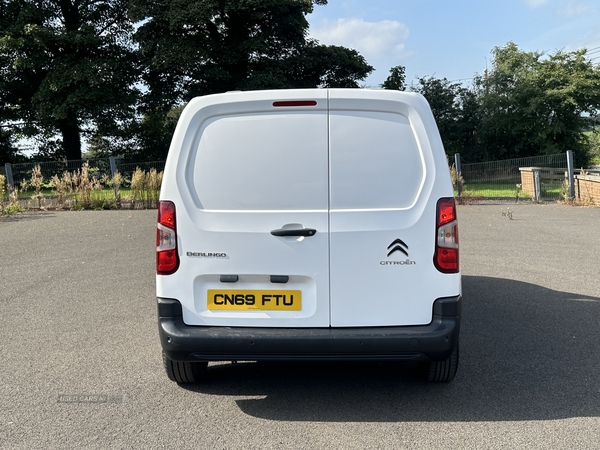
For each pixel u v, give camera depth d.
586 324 5.35
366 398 3.82
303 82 29.89
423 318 3.48
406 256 3.46
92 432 3.33
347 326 3.48
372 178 3.47
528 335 5.06
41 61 24.91
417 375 4.23
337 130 3.49
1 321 5.55
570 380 4.05
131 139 31.00
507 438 3.21
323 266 3.46
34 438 3.26
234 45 27.50
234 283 3.51
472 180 18.02
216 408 3.67
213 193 3.52
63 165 16.45
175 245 3.53
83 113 26.19
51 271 7.80
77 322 5.50
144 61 27.38
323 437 3.26
